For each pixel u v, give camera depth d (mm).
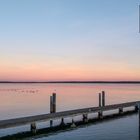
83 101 73125
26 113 48156
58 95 98312
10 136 25750
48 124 34375
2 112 49375
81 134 27812
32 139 25469
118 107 43156
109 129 30453
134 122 35594
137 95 100562
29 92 123000
